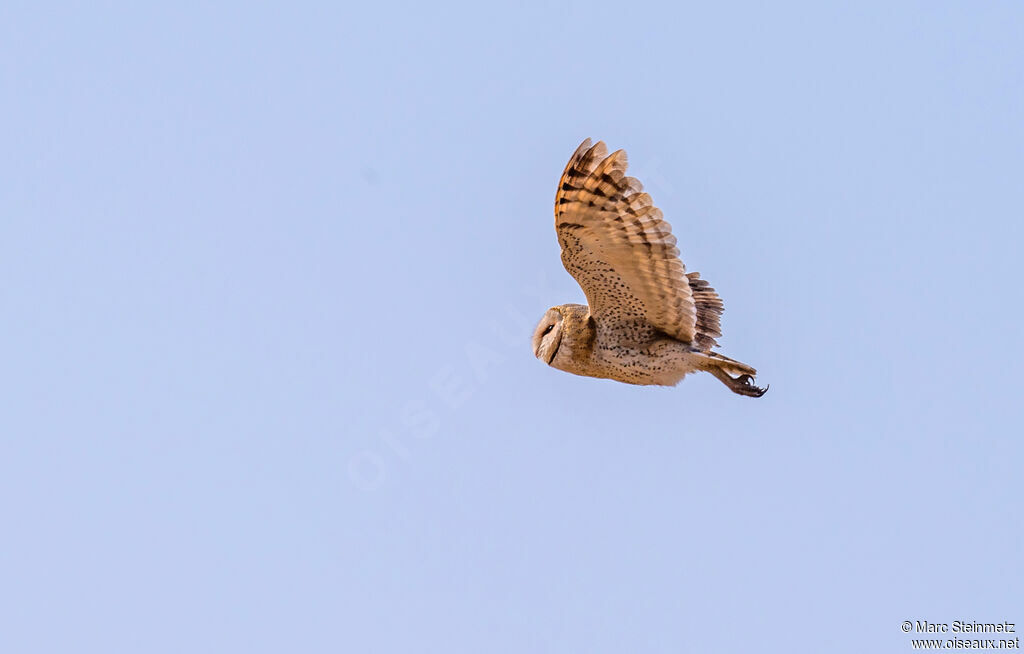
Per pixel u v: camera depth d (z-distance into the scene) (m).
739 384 14.29
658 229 12.49
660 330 13.91
